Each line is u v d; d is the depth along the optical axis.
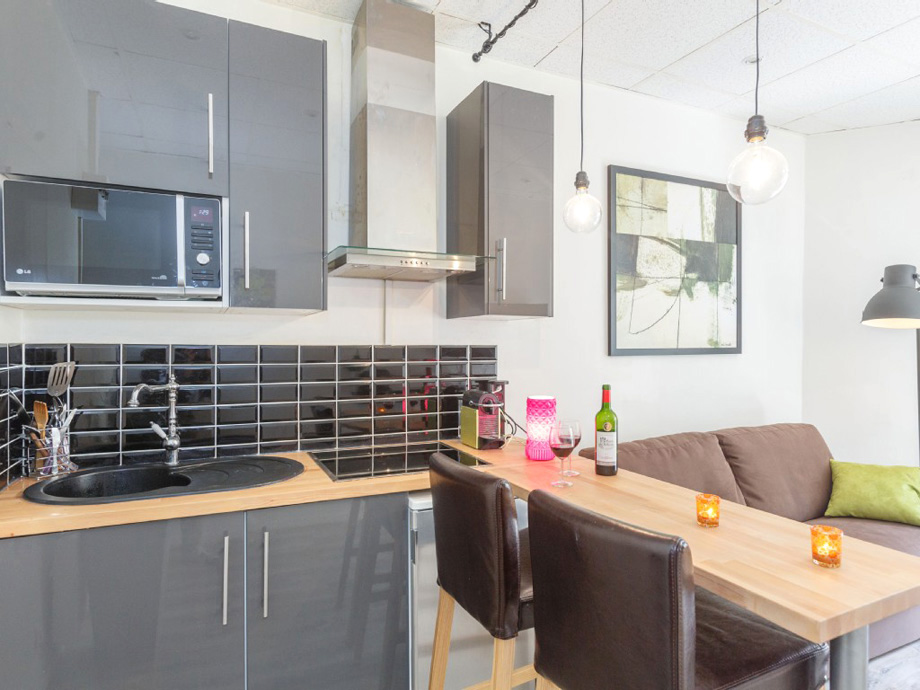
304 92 1.89
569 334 2.76
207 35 1.74
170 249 1.67
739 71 2.70
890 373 3.25
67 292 1.56
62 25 1.55
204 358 2.02
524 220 2.23
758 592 0.94
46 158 1.52
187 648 1.49
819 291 3.51
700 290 3.14
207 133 1.73
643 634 0.90
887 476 2.64
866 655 1.01
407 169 2.12
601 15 2.23
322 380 2.20
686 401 3.11
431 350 2.41
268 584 1.58
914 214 3.21
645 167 3.00
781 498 2.66
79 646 1.38
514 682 1.73
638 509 1.39
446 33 2.37
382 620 1.73
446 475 1.45
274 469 1.86
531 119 2.26
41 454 1.72
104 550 1.40
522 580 1.43
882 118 3.24
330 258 1.99
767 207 3.44
